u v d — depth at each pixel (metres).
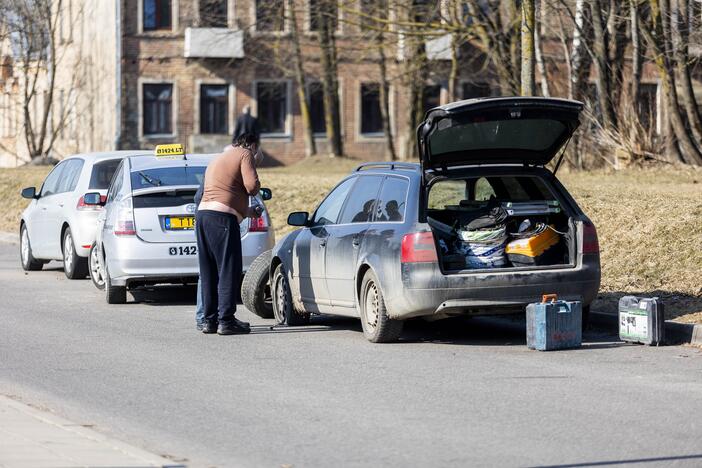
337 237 32.16
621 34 69.56
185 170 39.62
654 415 21.34
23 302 39.97
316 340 31.28
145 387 24.47
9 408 21.00
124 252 38.03
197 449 18.98
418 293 29.20
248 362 27.58
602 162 68.19
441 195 33.88
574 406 22.20
